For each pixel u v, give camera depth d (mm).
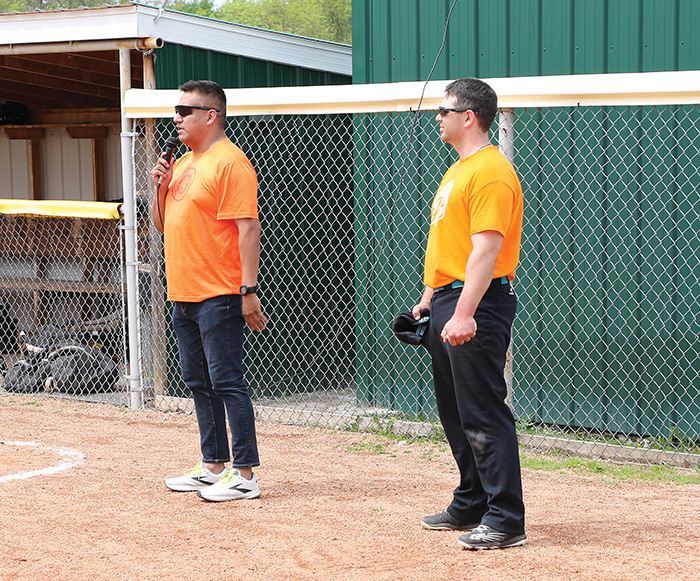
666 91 4805
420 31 6414
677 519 4062
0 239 10094
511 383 5660
